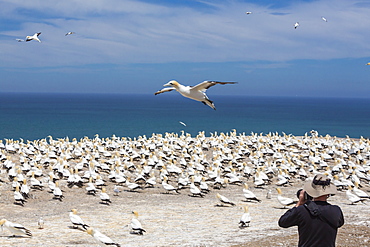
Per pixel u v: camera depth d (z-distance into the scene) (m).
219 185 35.69
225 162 46.59
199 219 24.45
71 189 33.62
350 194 28.67
